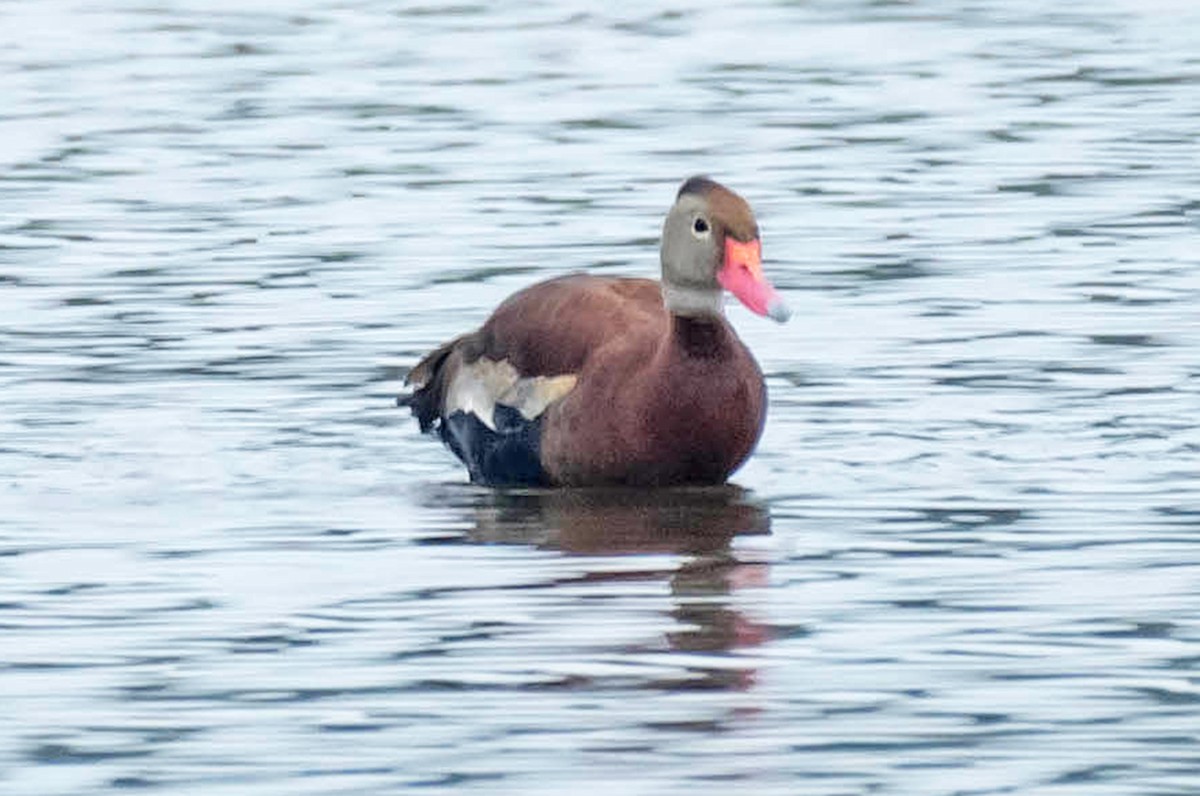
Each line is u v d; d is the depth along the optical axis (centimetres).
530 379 1579
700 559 1395
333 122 2761
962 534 1436
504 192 2414
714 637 1255
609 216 2309
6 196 2414
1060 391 1745
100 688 1195
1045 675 1198
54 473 1586
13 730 1145
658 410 1534
